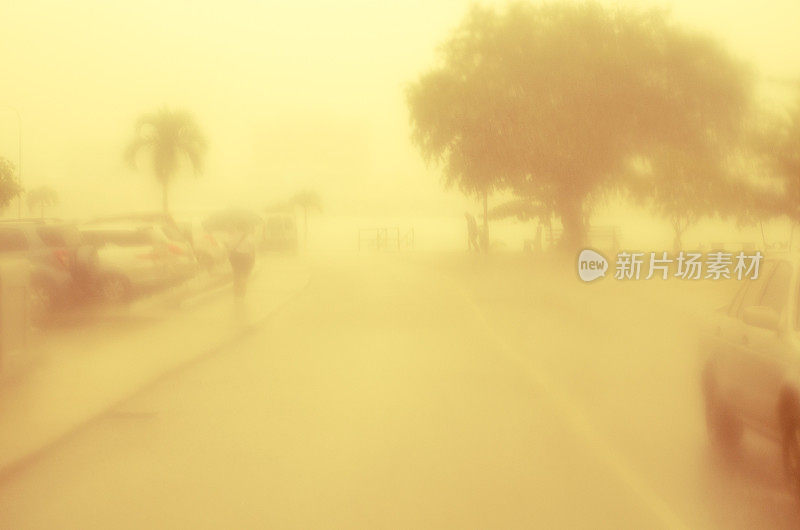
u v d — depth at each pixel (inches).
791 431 278.5
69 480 301.4
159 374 501.7
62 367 526.3
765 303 329.1
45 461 327.3
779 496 278.8
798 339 291.4
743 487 287.9
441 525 250.1
